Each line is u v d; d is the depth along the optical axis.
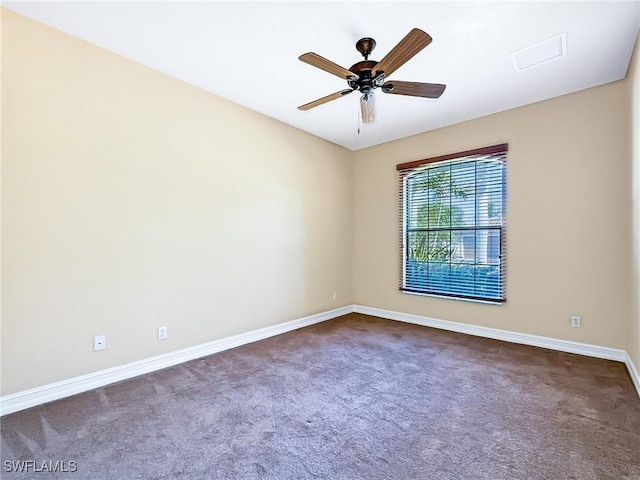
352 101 3.33
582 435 1.84
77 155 2.35
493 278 3.64
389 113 3.60
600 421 1.97
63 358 2.30
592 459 1.64
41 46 2.19
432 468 1.59
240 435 1.86
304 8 2.01
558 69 2.71
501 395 2.32
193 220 3.05
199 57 2.57
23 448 1.74
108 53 2.49
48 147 2.22
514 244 3.49
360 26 2.18
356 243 5.00
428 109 3.49
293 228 4.06
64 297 2.30
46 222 2.22
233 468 1.59
